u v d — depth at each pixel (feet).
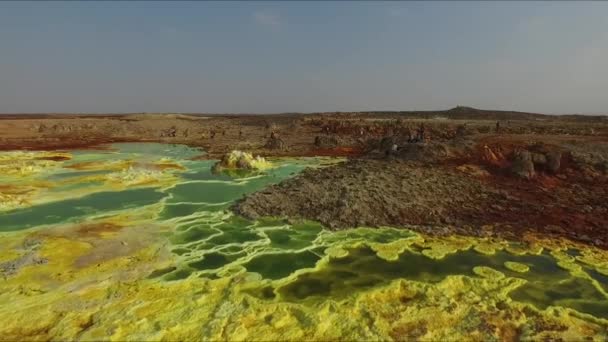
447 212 46.65
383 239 38.88
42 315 24.62
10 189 54.75
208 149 105.81
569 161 61.46
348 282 30.25
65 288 27.89
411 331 23.94
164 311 25.31
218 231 40.55
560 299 28.45
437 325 24.58
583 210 46.88
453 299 27.63
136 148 109.09
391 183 55.47
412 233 40.47
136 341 22.21
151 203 50.14
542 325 24.90
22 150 98.78
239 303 26.55
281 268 32.42
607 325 25.16
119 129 170.19
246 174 69.56
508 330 24.52
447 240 38.86
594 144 68.54
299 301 27.17
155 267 31.71
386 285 29.58
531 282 30.89
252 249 36.11
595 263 34.09
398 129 127.75
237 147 108.06
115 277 29.76
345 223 42.91
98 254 33.78
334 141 109.91
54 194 53.47
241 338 22.82
